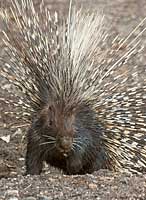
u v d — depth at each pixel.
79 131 6.12
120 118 6.45
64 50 6.29
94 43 6.29
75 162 6.23
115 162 6.55
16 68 6.51
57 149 6.02
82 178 5.93
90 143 6.24
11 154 7.34
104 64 6.39
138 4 13.58
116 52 6.52
